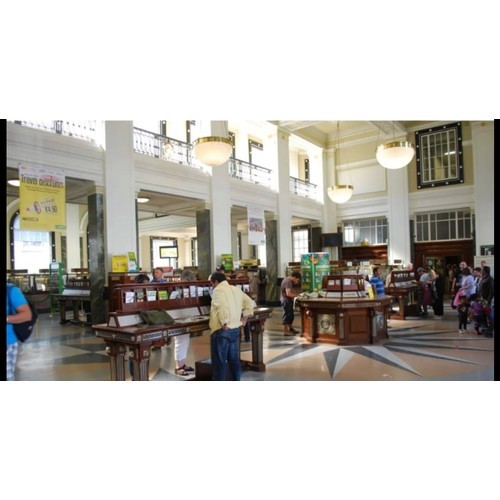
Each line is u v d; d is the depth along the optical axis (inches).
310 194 771.4
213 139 362.3
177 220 797.9
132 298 199.0
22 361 269.9
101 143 386.9
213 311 197.6
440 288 448.8
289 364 256.2
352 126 743.1
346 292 324.8
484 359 258.2
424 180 678.5
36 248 705.6
